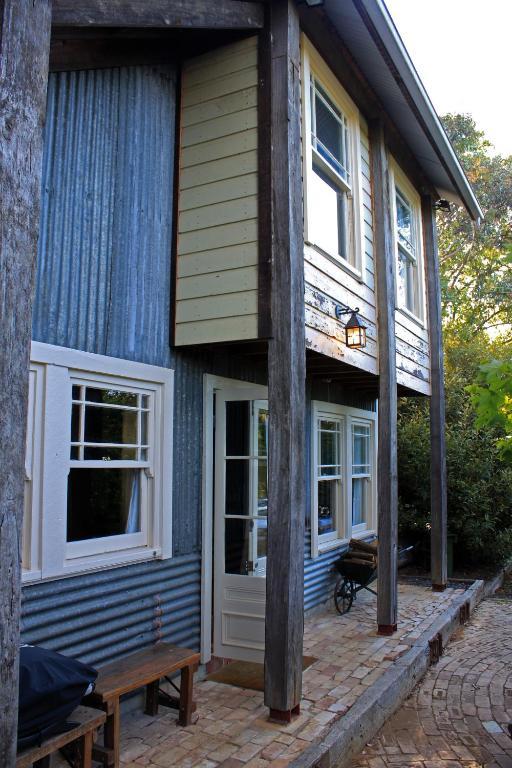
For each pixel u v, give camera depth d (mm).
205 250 4742
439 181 8539
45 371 3764
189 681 4055
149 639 4430
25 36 2439
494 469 10336
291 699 4098
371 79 6301
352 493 8508
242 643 5027
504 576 10625
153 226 4734
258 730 3963
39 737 2740
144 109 4742
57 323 3900
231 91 4789
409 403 12461
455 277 20203
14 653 2232
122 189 4488
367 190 6652
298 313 4367
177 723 4059
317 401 7305
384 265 6574
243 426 5402
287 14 4574
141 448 4531
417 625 6547
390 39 5375
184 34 4887
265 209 4500
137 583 4352
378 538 6312
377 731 4469
